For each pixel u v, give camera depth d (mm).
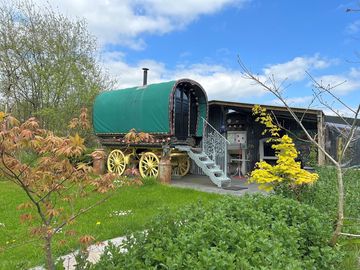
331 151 10500
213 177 9445
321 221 3641
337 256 3027
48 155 2324
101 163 9375
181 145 10672
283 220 3404
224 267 2188
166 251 2596
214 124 13258
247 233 2746
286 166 5363
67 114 14984
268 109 10062
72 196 2688
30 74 16062
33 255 3799
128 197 7398
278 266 2289
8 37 15789
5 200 7102
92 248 3930
